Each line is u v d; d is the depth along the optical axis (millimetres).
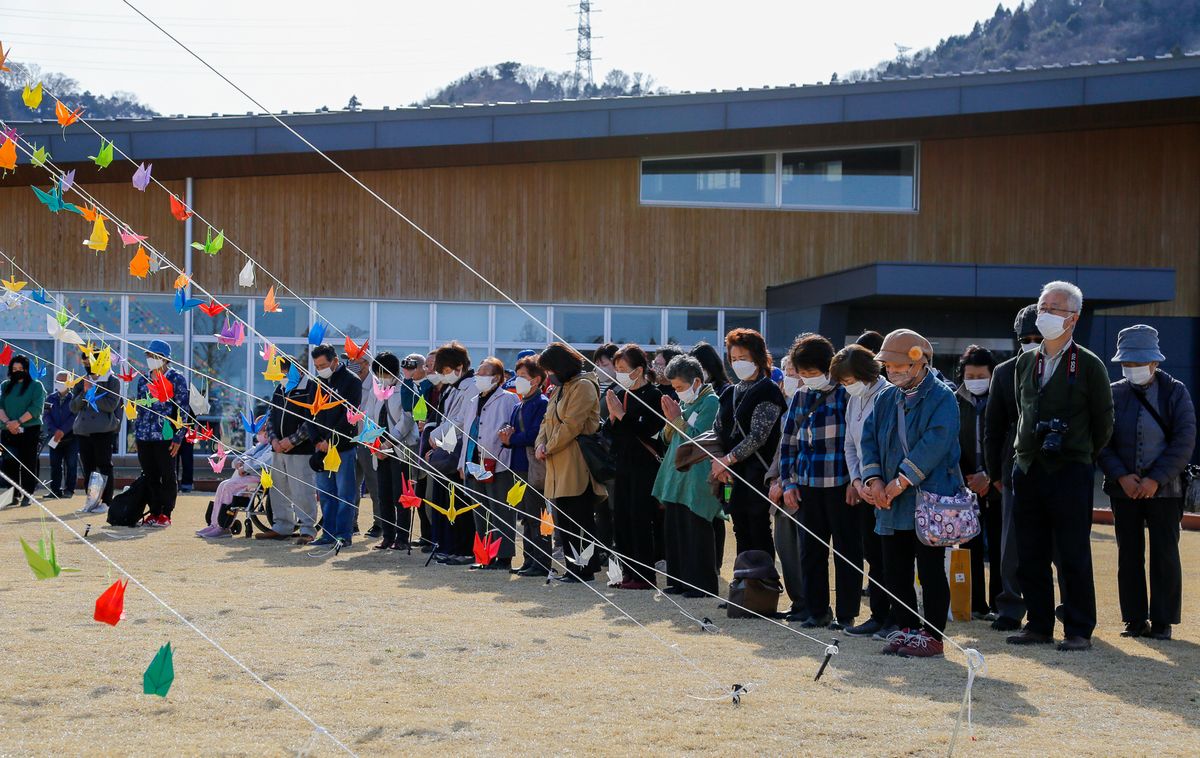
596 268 18922
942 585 6016
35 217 18531
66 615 6555
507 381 10336
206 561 9297
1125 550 6668
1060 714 4684
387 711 4562
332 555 9930
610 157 18906
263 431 11328
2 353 7121
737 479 7422
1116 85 17312
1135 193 19031
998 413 6969
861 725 4441
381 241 18719
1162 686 5234
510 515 9234
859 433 6305
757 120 17688
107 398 13102
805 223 19062
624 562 8320
